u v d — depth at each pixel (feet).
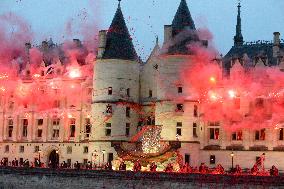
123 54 328.08
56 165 320.50
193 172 241.96
